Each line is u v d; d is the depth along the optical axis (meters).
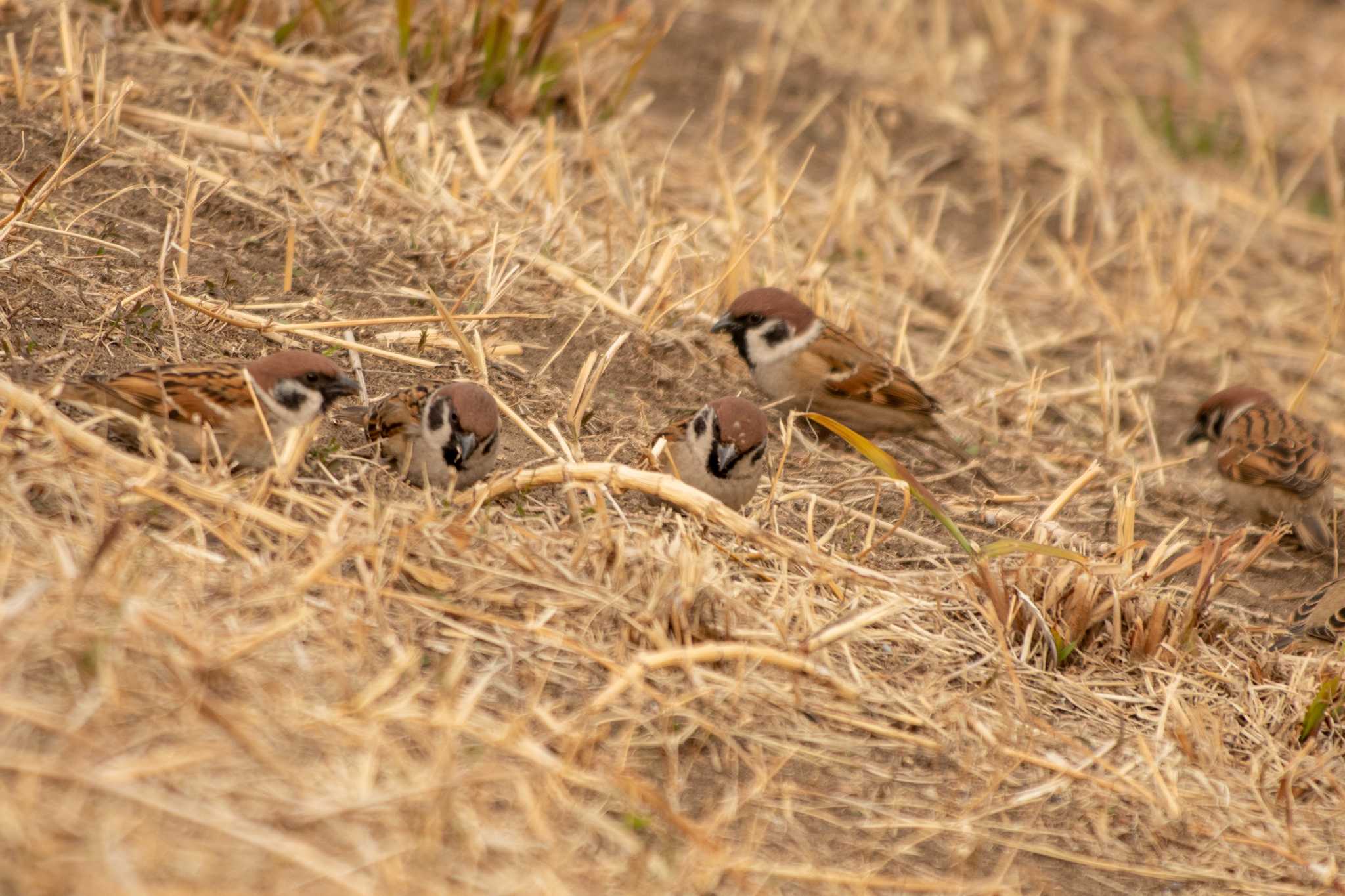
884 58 22.64
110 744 6.02
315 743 6.50
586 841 6.55
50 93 13.09
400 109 14.94
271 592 7.46
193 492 8.05
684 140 18.69
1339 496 13.83
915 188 18.98
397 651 7.47
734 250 14.38
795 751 7.87
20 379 9.22
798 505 11.23
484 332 12.24
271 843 5.72
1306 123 23.61
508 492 9.55
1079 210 19.70
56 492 7.79
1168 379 16.11
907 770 8.05
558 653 7.94
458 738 6.92
